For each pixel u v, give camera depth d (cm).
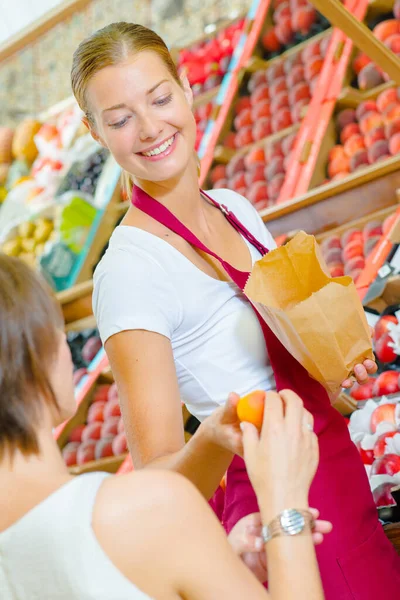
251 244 175
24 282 99
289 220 304
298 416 106
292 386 155
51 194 412
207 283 156
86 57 154
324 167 321
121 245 156
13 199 422
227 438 118
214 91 386
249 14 386
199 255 160
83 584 90
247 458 104
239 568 94
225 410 117
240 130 362
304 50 359
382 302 249
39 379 97
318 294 142
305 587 97
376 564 149
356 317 145
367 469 203
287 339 147
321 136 322
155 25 431
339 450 154
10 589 93
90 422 317
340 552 146
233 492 153
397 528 175
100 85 153
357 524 150
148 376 144
